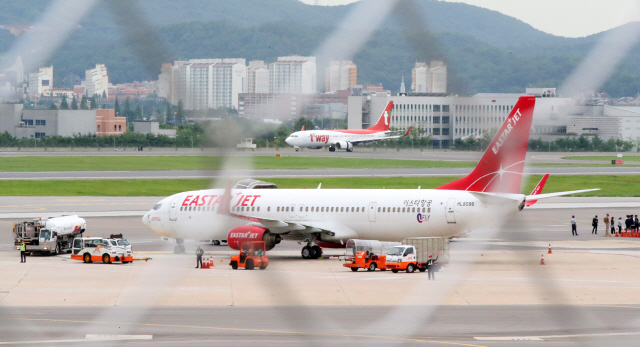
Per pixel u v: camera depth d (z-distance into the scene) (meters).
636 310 138.38
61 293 154.75
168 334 117.19
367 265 194.50
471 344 111.62
